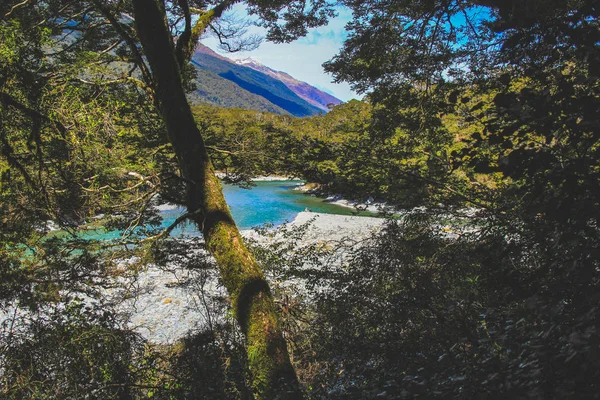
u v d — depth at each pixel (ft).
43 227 19.84
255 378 15.99
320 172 15.35
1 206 17.56
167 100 23.03
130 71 28.07
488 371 6.41
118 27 24.30
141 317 36.01
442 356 7.51
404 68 22.21
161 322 35.29
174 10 33.30
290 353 21.68
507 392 5.72
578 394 5.08
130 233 22.08
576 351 4.86
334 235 54.80
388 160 12.98
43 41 18.99
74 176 19.20
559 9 6.01
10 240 17.99
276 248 27.25
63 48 26.48
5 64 16.10
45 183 18.52
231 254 20.30
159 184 21.98
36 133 17.17
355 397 8.12
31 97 17.34
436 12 18.80
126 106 26.25
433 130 14.24
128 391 16.53
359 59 23.34
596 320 4.79
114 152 21.25
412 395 7.14
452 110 7.75
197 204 22.56
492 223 9.67
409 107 19.30
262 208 98.17
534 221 6.94
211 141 30.66
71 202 20.16
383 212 14.74
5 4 21.36
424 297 12.78
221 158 30.37
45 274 18.71
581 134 5.30
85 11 27.30
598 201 5.05
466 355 7.48
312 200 112.47
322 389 11.38
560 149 5.65
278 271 25.03
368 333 13.93
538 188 5.58
